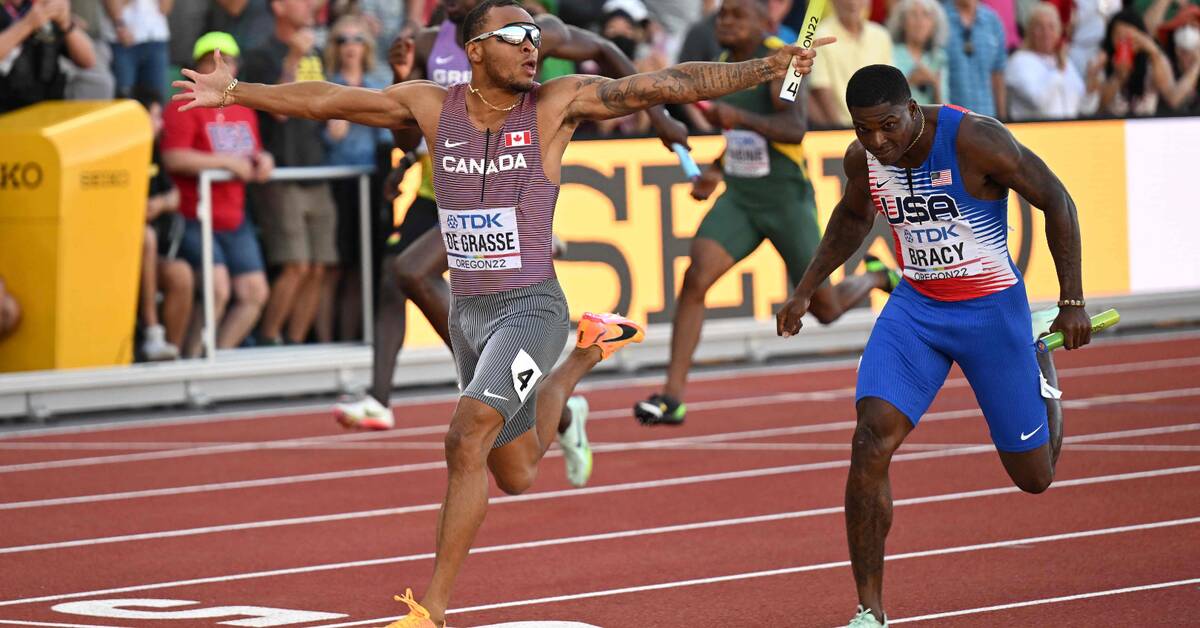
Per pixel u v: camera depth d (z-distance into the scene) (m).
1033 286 52.97
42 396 41.38
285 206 44.69
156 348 43.22
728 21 33.06
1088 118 54.16
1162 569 23.30
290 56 44.47
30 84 42.75
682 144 31.39
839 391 44.25
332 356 44.91
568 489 31.22
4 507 30.59
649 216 48.44
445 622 20.53
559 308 20.34
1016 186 19.23
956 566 23.92
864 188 20.23
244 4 45.34
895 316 20.12
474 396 19.36
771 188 33.53
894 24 52.78
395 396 45.16
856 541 19.33
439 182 20.11
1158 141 55.38
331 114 20.23
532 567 24.70
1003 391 20.14
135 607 22.55
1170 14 60.91
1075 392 42.94
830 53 50.97
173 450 36.94
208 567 25.23
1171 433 36.09
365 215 45.84
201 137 43.31
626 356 48.69
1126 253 54.78
